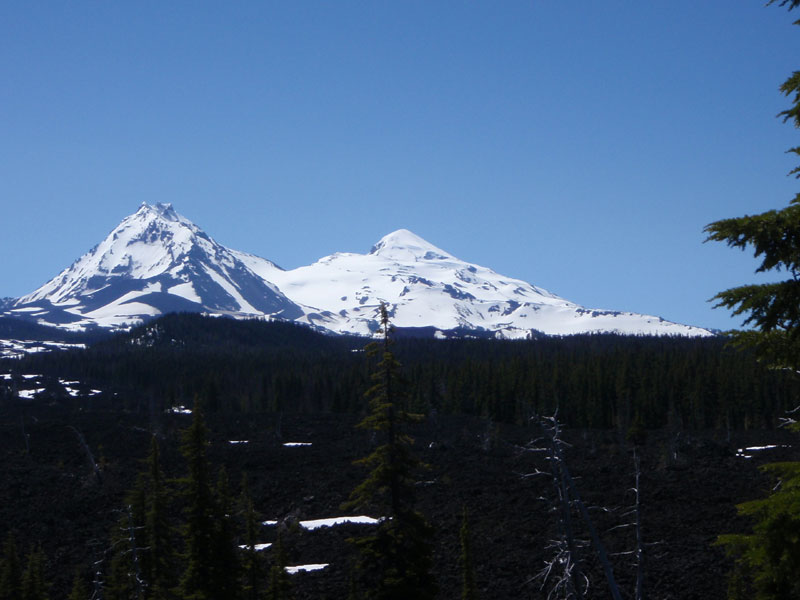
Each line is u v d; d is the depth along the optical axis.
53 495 73.12
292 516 65.75
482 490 72.38
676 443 85.00
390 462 27.75
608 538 54.38
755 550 11.23
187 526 33.31
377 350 28.33
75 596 40.72
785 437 96.69
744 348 11.98
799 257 10.67
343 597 43.69
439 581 47.59
